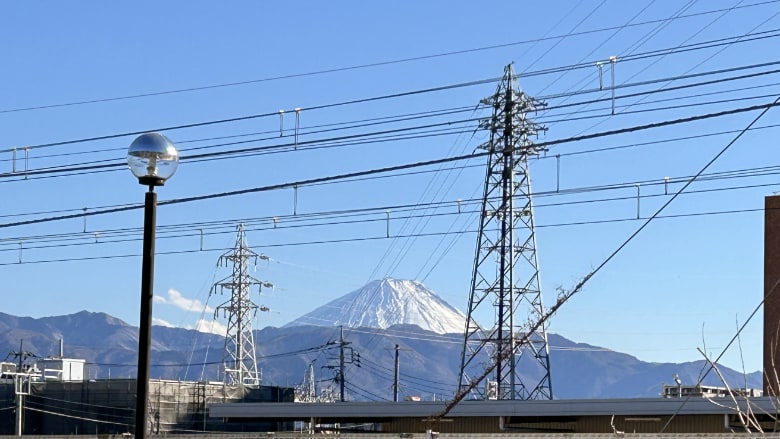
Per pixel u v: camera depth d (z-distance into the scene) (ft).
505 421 152.15
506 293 197.57
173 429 262.26
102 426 269.44
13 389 279.08
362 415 159.22
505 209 198.29
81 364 350.84
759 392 183.11
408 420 162.30
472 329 200.13
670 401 140.67
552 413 147.74
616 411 143.54
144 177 63.41
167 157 63.52
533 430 153.07
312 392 356.38
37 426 275.59
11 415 278.05
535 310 189.78
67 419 273.13
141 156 63.21
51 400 275.80
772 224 192.95
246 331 382.42
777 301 189.57
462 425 155.74
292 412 166.09
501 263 198.59
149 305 62.80
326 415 162.71
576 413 146.00
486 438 75.00
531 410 148.97
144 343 62.39
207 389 271.90
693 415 141.28
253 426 258.98
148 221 63.36
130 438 102.27
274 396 287.48
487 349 198.29
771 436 63.16
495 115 177.06
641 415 142.82
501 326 196.34
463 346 199.52
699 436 67.21
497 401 150.30
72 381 274.98
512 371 170.40
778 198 193.16
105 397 270.87
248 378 372.17
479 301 200.23
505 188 194.39
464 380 196.95
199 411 268.41
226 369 362.74
